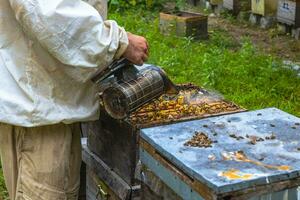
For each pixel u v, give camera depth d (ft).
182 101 8.33
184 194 6.14
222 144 6.48
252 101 16.02
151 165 6.84
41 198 7.75
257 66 18.86
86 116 7.74
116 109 7.50
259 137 6.66
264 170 5.80
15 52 7.35
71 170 8.18
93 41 7.01
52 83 7.43
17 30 7.30
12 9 7.11
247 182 5.57
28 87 7.37
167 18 25.22
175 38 23.79
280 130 6.86
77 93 7.65
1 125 7.80
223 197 5.53
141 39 7.51
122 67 7.63
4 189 12.34
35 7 6.77
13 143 7.86
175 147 6.41
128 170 7.73
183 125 7.11
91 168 8.84
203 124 7.13
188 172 5.92
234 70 18.37
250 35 25.93
